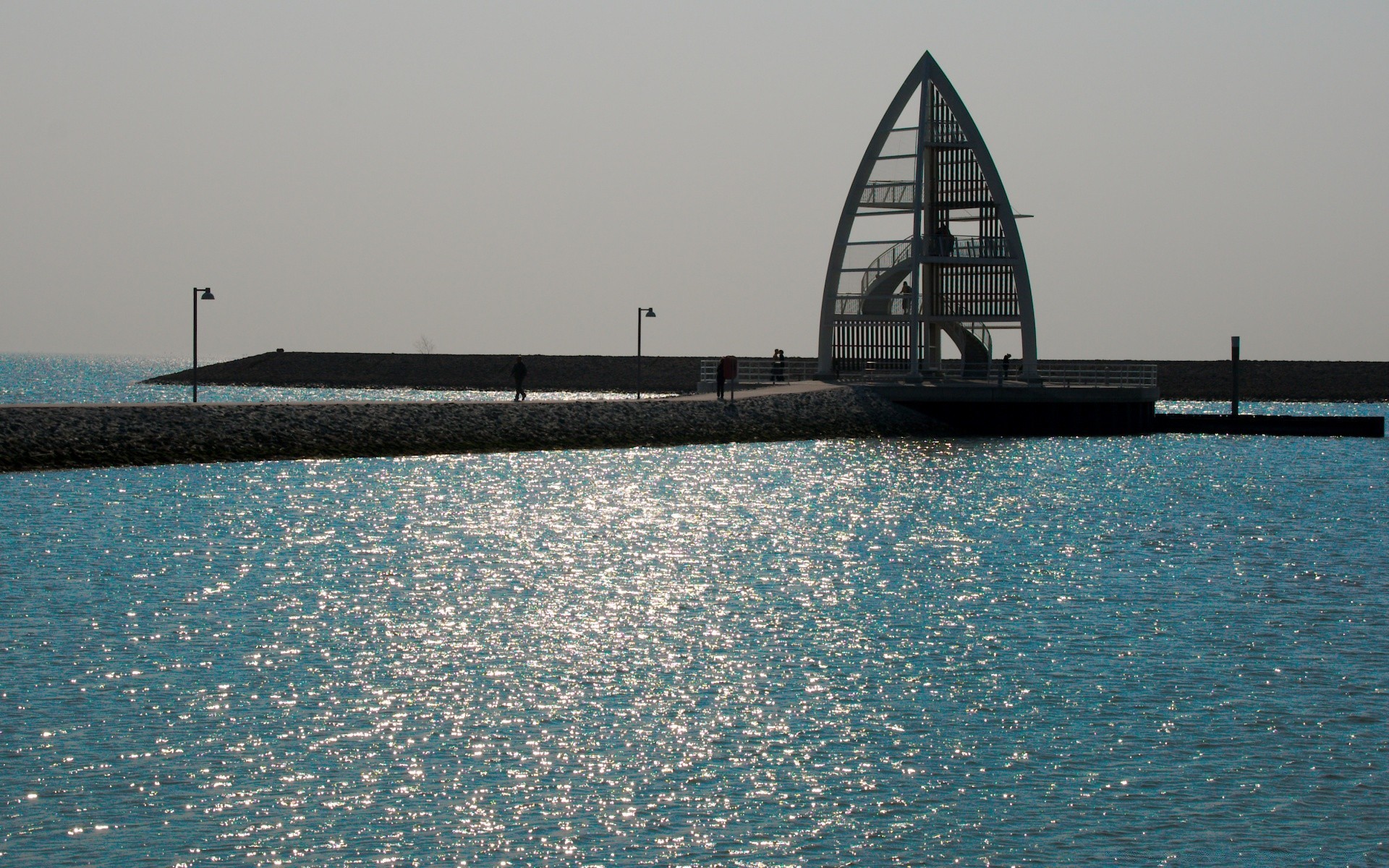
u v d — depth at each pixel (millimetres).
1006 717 36594
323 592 51594
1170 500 82688
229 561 57344
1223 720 36344
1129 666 41562
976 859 28344
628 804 30812
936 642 44625
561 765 32969
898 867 28062
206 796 30812
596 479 88500
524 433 104250
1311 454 113438
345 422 98500
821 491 84500
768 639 44906
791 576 56500
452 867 27859
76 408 89812
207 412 94312
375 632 45094
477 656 42312
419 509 74000
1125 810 30625
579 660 42094
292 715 36062
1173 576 56625
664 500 79875
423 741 34375
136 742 33812
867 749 34156
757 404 114000
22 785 31109
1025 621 47625
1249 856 28453
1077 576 56625
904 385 119125
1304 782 32156
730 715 36750
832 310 121875
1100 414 122188
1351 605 50312
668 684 39562
